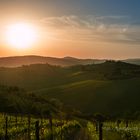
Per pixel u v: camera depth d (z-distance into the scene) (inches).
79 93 6545.3
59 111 4411.9
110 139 1181.7
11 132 1220.5
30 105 4163.4
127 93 6151.6
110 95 6156.5
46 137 1131.9
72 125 2085.4
